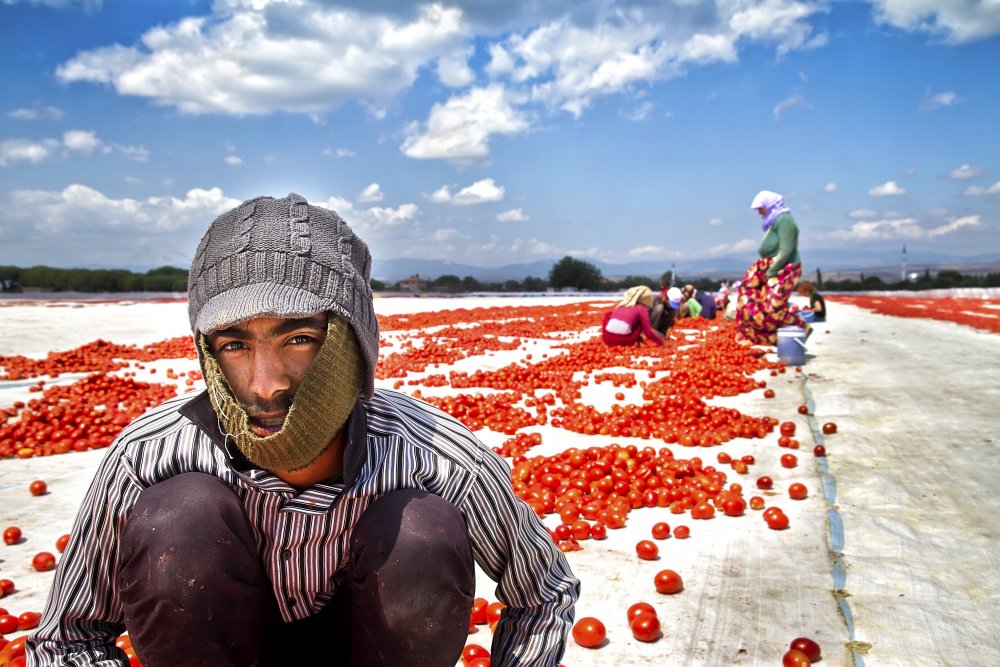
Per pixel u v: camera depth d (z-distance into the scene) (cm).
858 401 818
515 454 598
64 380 1001
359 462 178
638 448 630
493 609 324
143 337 1558
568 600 208
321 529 182
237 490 180
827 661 288
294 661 207
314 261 164
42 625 184
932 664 285
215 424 177
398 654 180
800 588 353
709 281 5941
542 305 3200
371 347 174
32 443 622
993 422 688
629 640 309
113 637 196
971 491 491
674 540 420
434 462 188
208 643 173
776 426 709
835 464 569
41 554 383
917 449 602
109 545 183
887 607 331
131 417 732
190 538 168
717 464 580
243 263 162
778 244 1254
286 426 158
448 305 3061
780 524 434
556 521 456
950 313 2306
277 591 190
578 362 1132
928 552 392
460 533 181
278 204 171
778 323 1266
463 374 1015
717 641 306
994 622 316
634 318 1286
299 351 162
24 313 1966
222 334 161
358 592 180
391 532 175
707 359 1124
